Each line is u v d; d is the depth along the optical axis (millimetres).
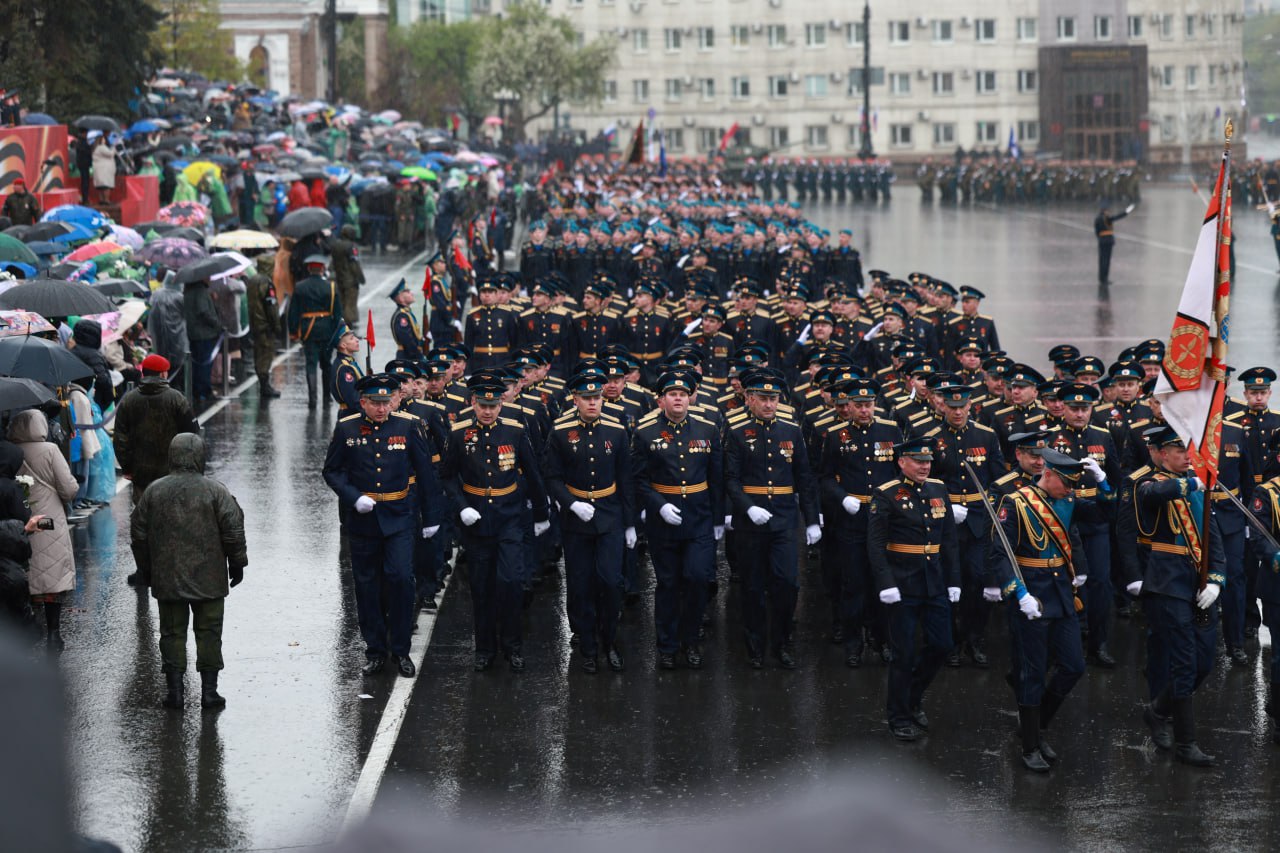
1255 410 13688
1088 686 12148
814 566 16312
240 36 89875
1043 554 10180
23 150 33188
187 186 40375
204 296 24281
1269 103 117375
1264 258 50938
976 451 13203
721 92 113250
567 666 12531
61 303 16938
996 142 110000
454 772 9914
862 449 12844
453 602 14547
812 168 88188
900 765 10102
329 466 12094
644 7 113188
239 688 11703
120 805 9266
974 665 12742
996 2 108750
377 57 99125
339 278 30984
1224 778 9906
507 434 12234
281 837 8711
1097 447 13664
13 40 41312
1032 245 56344
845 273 32406
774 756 10266
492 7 119312
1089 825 9016
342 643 12984
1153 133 107562
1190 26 106500
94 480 17531
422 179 50750
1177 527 10414
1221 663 12680
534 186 64312
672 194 50812
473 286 31984
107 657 12438
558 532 15539
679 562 12469
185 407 14711
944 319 22312
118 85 45594
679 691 11867
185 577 10930
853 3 110625
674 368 12773
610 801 9328
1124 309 37312
